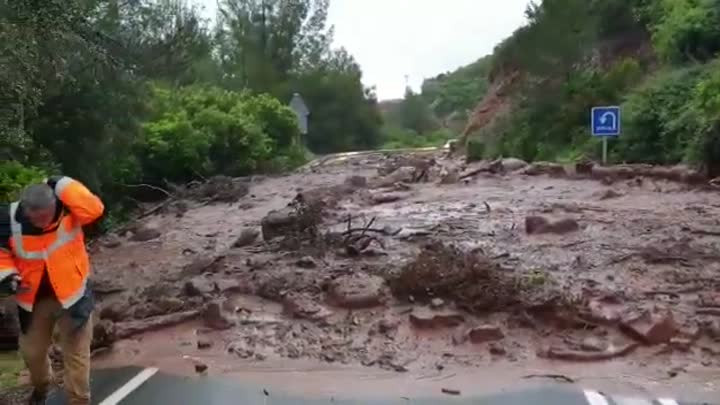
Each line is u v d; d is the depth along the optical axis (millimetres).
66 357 5820
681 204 13906
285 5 48844
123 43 14461
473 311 8891
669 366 7727
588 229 12016
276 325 9008
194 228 15383
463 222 12875
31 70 8531
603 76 26453
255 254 11773
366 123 51969
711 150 16531
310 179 21578
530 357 8062
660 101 20891
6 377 7656
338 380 7570
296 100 31375
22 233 5633
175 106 24234
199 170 22516
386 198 15859
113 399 7078
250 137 25078
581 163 18359
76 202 5680
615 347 8094
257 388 7359
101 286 11055
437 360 8039
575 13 28266
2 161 11672
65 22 9094
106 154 15930
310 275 10211
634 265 10148
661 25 25078
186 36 18828
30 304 5723
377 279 9805
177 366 8062
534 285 9250
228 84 42844
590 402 6836
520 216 13164
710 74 19938
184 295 10047
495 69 37250
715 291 9211
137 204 19547
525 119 28219
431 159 25703
